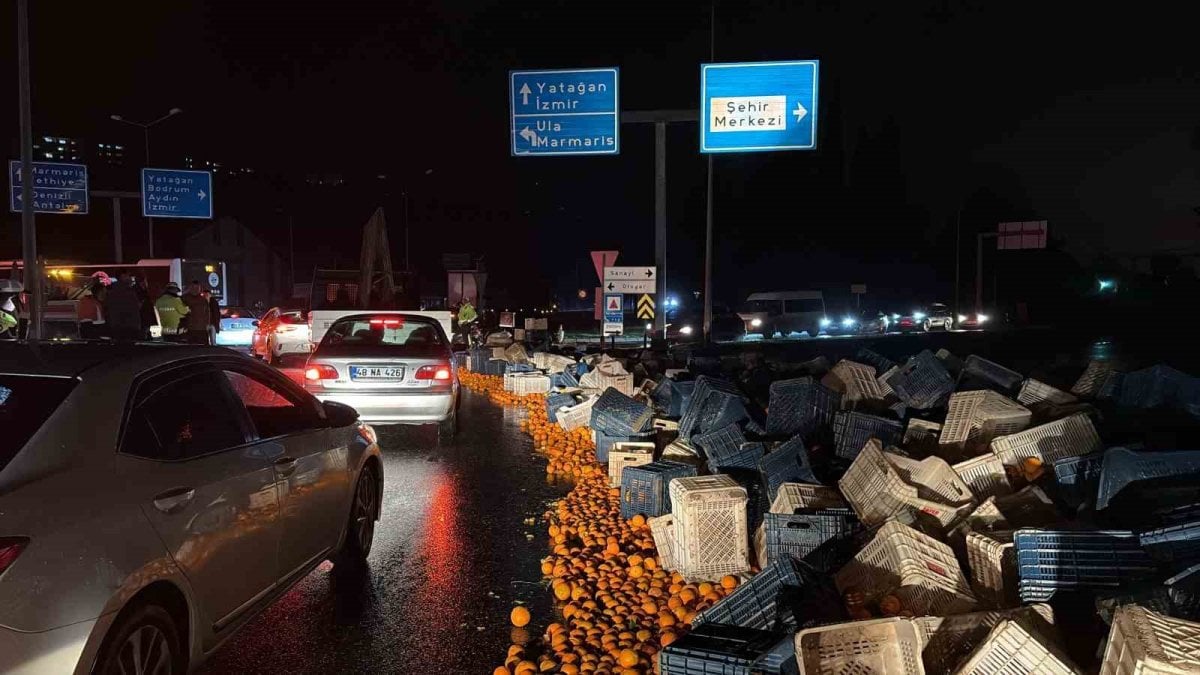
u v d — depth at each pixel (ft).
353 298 92.79
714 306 147.13
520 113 75.10
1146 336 105.29
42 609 9.88
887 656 11.46
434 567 20.68
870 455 20.36
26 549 9.95
